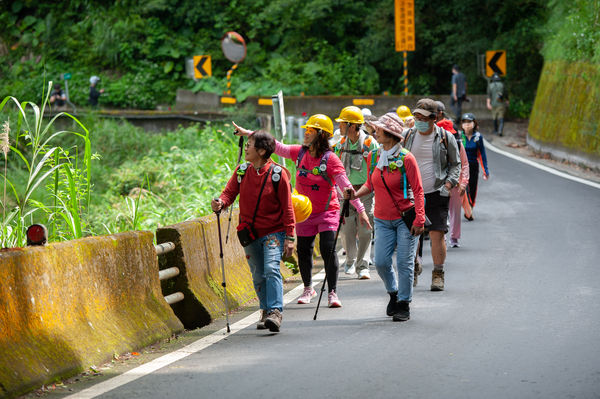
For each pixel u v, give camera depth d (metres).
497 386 6.25
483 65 41.84
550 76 29.94
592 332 7.85
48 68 49.97
